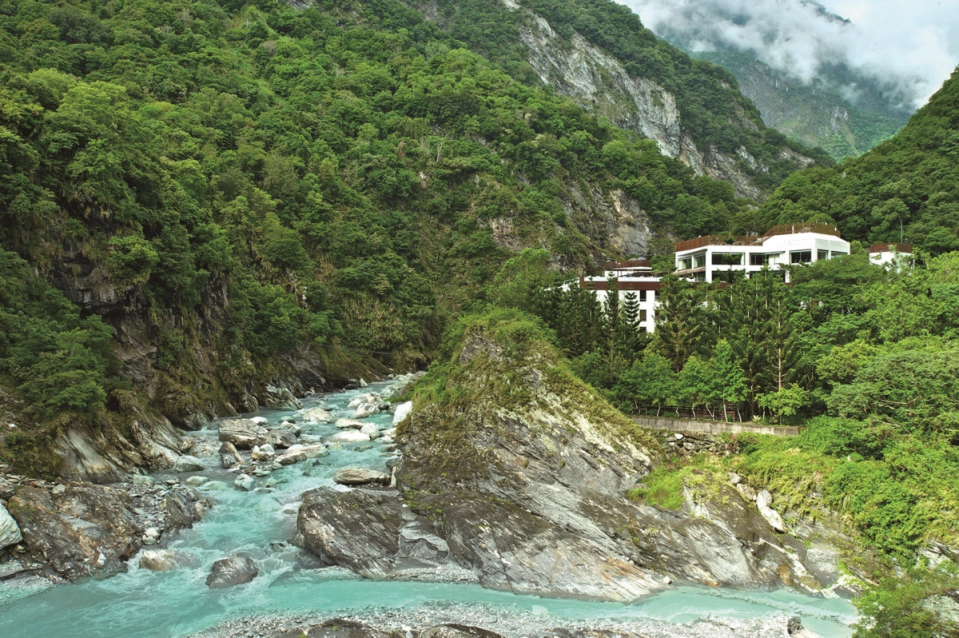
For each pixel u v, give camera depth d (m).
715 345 50.34
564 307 58.12
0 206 46.84
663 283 59.41
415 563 31.94
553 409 41.38
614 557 32.84
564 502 36.81
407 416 49.72
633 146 184.62
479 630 25.38
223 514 36.50
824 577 32.28
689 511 35.03
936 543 31.38
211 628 25.89
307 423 59.62
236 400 65.75
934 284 51.12
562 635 25.88
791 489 36.75
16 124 51.16
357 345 102.69
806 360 44.59
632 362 49.97
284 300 85.44
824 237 70.62
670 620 27.86
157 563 30.56
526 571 31.03
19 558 29.42
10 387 38.50
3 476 33.16
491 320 51.53
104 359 47.91
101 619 26.41
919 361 38.72
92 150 53.62
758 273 59.47
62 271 50.03
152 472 42.25
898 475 34.50
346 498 36.09
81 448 38.28
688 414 46.44
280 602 28.17
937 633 24.03
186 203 67.38
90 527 31.41
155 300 57.84
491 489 38.72
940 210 83.56
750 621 27.66
